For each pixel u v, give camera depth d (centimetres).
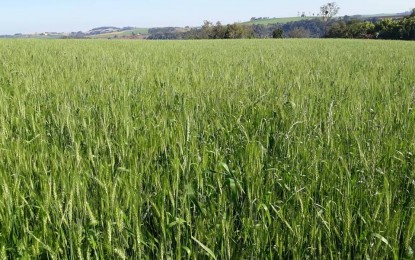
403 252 207
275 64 985
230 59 1166
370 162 280
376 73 786
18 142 290
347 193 235
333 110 423
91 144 325
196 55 1359
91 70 779
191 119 356
